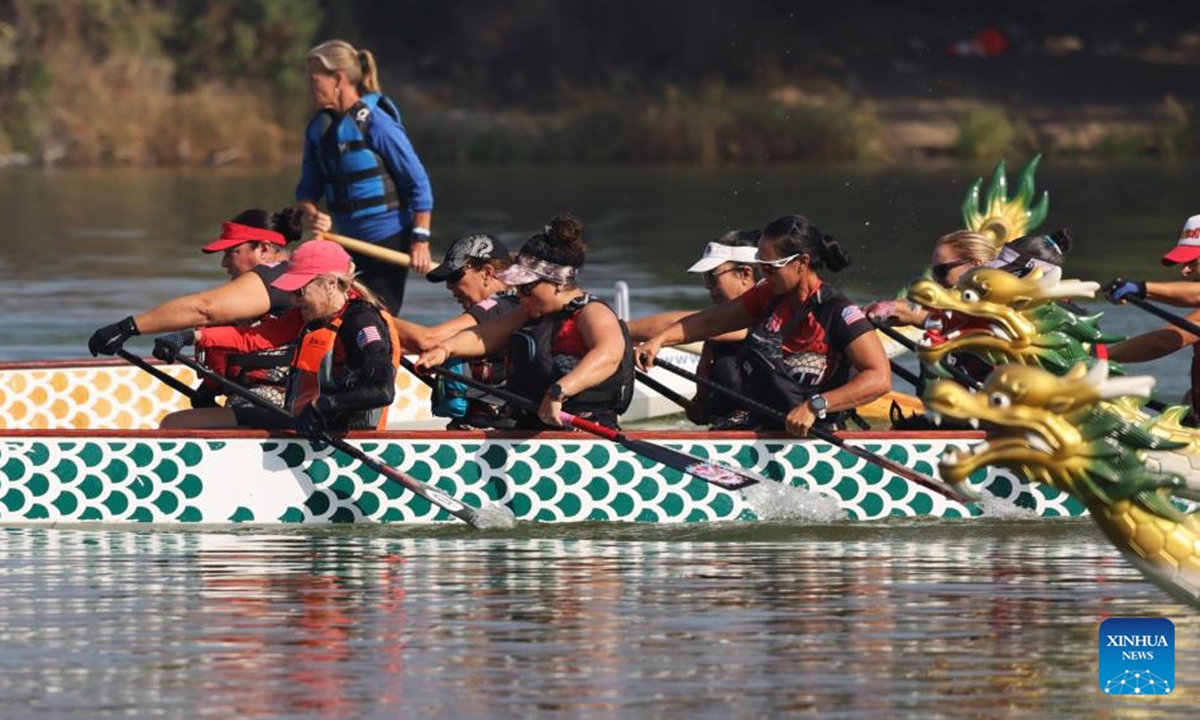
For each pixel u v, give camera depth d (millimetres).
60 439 32469
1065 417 21906
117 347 32781
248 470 32438
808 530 31969
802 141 151125
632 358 32219
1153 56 190875
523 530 32125
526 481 32469
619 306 46188
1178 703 21719
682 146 151125
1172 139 154625
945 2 195500
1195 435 23344
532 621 25391
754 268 34781
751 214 103312
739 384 34469
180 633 24812
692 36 179875
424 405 44469
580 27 178375
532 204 110500
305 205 43750
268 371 33688
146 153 149500
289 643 24281
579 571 28594
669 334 33406
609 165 148500
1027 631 24766
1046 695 22000
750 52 179500
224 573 28469
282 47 159000
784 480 32531
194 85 158125
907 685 22344
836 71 180375
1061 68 184500
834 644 24156
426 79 176750
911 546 30484
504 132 155125
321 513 32438
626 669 23031
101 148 148375
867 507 32594
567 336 31875
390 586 27547
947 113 168750
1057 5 199500
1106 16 198500
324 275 31469
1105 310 62531
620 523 32469
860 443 32531
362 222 44281
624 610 25969
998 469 32656
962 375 34062
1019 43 190875
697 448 32312
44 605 26344
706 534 31656
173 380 34562
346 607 26188
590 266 78188
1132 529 22547
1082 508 32719
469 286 34344
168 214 105250
